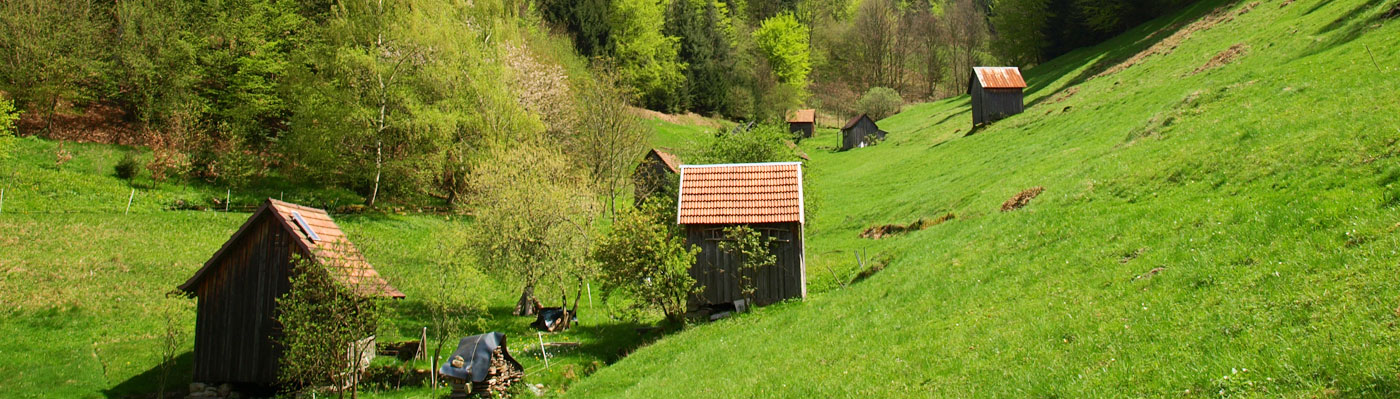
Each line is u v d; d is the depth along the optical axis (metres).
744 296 29.20
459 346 22.89
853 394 14.72
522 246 32.44
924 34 160.38
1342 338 10.09
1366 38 32.91
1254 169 20.25
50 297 30.66
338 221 46.91
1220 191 20.09
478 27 59.56
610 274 28.58
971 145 58.03
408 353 26.95
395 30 53.00
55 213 40.62
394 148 56.09
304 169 56.19
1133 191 23.91
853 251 36.28
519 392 22.28
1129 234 19.52
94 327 29.17
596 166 49.66
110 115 57.69
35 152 47.53
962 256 24.55
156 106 55.75
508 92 55.12
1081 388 11.52
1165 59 59.28
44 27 52.97
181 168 49.34
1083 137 42.25
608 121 50.59
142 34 57.75
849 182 61.38
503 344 23.11
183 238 40.12
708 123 119.50
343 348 21.47
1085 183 27.33
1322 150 18.75
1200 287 14.05
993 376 13.37
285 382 24.62
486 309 31.81
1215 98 32.88
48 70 52.47
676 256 28.11
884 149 77.81
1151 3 93.50
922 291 22.05
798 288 28.89
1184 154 25.02
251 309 25.27
